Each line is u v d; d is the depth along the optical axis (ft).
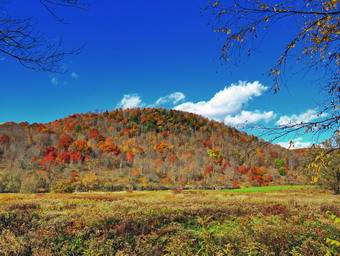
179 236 26.63
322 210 44.86
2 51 10.62
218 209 46.26
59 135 513.86
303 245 22.48
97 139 497.87
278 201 70.49
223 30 9.34
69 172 281.74
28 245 23.27
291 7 8.54
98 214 38.50
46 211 47.67
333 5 8.56
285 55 9.46
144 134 564.71
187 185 306.96
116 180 306.96
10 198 88.99
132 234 28.04
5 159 354.33
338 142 8.39
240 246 23.57
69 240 25.72
